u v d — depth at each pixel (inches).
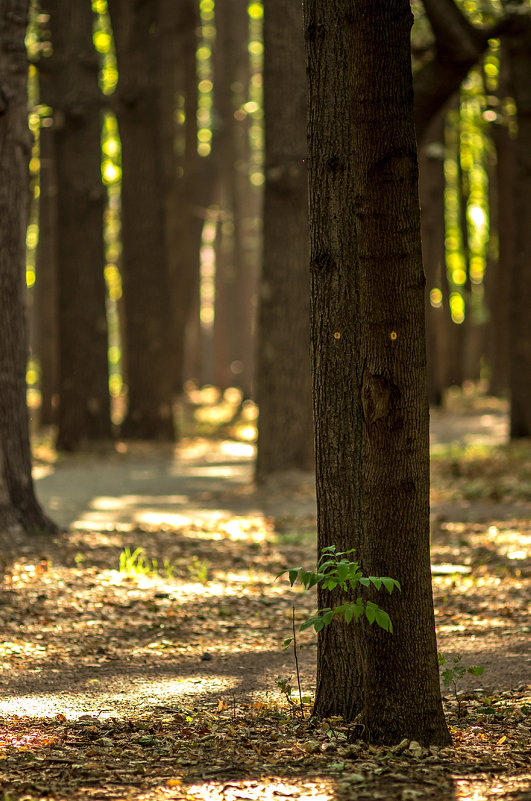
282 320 758.5
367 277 213.0
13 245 505.0
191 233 1443.2
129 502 731.4
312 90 242.5
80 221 1021.8
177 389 1594.5
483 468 800.3
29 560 450.3
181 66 1419.8
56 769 212.4
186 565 476.7
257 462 779.4
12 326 505.0
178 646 338.6
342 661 249.4
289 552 515.8
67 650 329.4
